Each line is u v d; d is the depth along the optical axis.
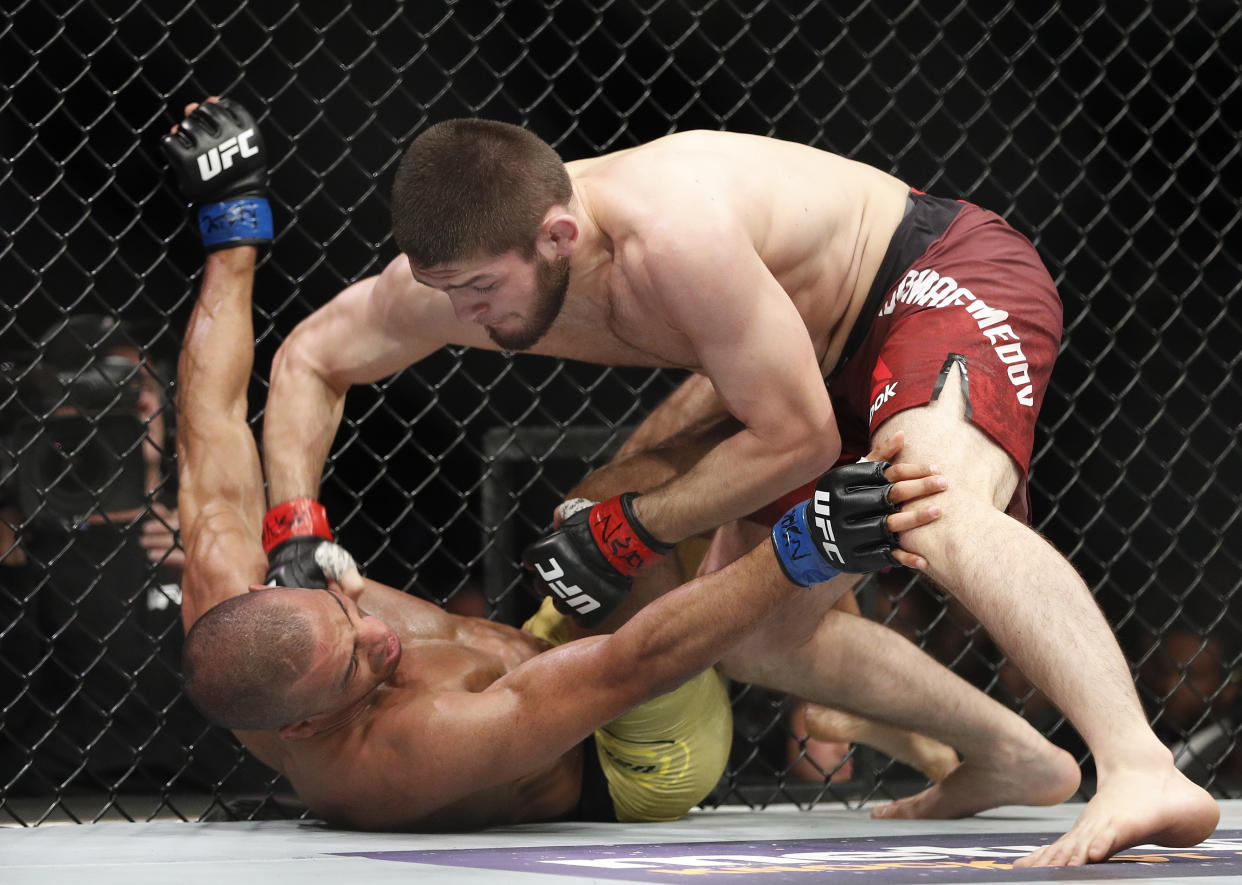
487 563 5.51
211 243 3.53
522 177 2.58
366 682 2.88
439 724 2.83
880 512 2.43
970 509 2.38
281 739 3.05
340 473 6.73
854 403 3.14
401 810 2.96
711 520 2.85
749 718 5.60
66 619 5.20
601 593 2.98
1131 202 7.22
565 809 3.32
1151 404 7.39
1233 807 3.93
